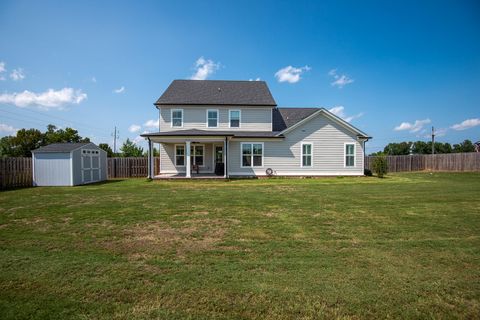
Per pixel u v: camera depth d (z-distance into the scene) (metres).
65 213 6.91
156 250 4.29
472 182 14.88
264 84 22.69
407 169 26.95
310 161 18.42
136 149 38.50
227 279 3.29
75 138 38.84
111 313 2.61
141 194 10.41
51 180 14.73
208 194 10.37
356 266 3.70
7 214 6.82
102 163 18.20
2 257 3.99
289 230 5.43
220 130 19.75
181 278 3.31
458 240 4.82
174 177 16.61
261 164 18.41
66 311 2.64
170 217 6.49
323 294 2.96
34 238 4.88
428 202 8.53
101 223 5.93
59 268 3.60
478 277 3.39
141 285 3.14
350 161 18.55
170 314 2.59
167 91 20.77
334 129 18.47
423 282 3.24
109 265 3.70
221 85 22.03
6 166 13.80
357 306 2.73
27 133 34.81
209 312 2.63
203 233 5.20
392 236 5.05
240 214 6.85
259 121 20.02
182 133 16.77
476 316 2.59
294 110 23.22
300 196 9.81
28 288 3.08
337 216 6.66
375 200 8.92
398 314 2.62
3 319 2.51
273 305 2.74
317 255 4.10
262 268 3.62
